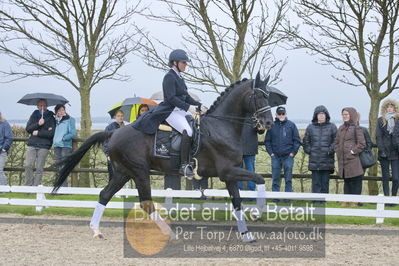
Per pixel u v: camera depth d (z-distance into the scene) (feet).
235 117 20.85
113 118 31.99
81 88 34.73
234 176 20.59
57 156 30.91
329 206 28.19
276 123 28.53
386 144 27.68
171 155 21.31
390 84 30.45
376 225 25.08
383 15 28.94
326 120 28.17
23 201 27.43
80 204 26.96
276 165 28.45
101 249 19.66
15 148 36.78
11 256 18.30
